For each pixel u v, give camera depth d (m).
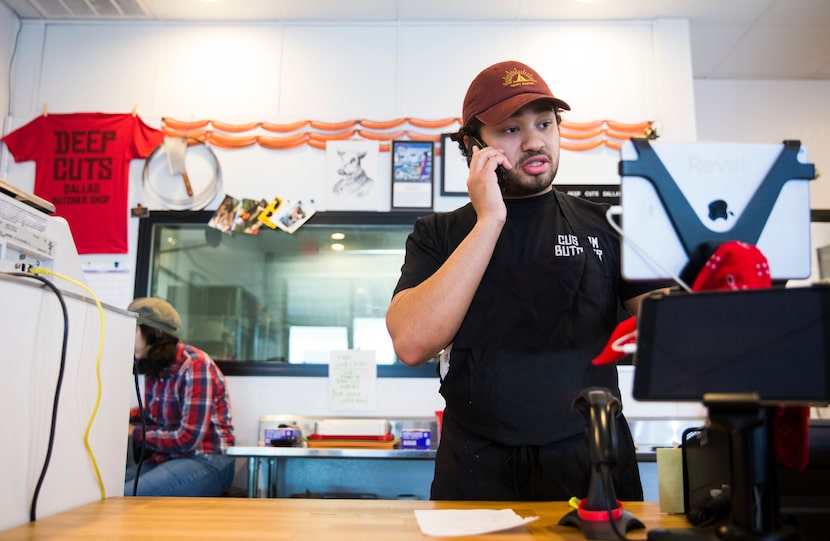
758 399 0.64
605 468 0.77
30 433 0.94
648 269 0.76
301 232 3.23
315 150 3.24
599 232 1.27
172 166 3.21
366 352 3.13
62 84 3.32
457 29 3.34
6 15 3.26
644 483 3.02
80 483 1.07
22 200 1.10
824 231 3.57
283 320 3.18
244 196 3.21
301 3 3.19
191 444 2.64
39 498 0.95
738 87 3.89
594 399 0.81
